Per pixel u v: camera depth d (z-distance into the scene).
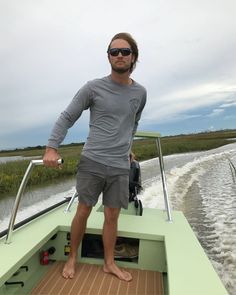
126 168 2.26
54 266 2.47
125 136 2.25
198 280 1.64
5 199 8.73
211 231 5.14
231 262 3.82
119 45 2.12
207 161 18.45
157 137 3.10
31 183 11.45
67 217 2.85
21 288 2.09
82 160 2.24
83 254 2.57
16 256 1.92
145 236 2.46
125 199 2.30
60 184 11.24
